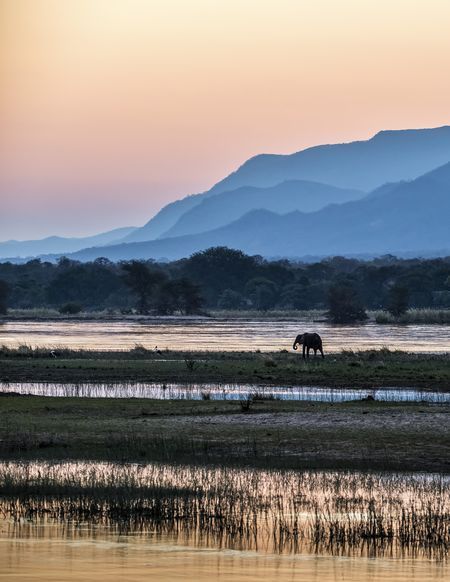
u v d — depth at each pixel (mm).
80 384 95812
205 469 53750
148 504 46062
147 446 59906
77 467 53938
